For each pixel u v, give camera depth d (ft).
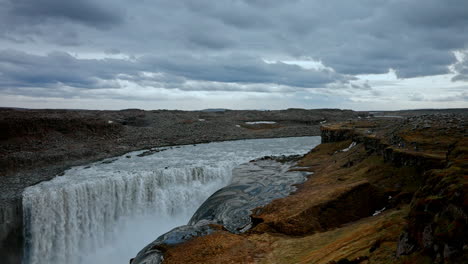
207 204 107.55
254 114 517.96
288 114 525.34
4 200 114.93
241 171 156.66
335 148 178.81
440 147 94.89
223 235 73.82
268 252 62.18
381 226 51.01
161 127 345.51
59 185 130.72
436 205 30.63
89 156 196.34
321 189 97.71
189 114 488.02
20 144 199.41
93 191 132.98
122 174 148.15
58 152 193.98
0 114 246.88
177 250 68.59
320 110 629.92
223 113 528.63
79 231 127.75
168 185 153.79
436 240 27.81
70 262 123.95
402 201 76.18
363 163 116.78
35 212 117.80
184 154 214.48
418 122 141.18
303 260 52.24
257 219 83.30
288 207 84.64
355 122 263.29
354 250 44.70
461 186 28.53
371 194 83.56
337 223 75.51
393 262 32.78
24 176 146.92
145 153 216.13
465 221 25.91
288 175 138.21
